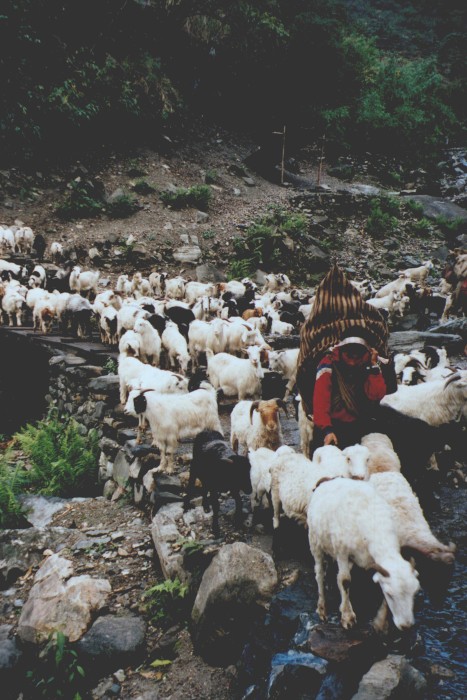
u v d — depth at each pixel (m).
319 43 31.69
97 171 24.39
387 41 47.22
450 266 13.58
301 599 3.96
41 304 12.42
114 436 7.80
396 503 3.64
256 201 25.47
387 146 35.25
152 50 29.08
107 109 25.58
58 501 7.12
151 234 21.30
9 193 21.52
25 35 22.25
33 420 12.46
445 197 31.45
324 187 27.62
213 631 4.16
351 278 21.75
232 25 30.03
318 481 3.60
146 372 7.49
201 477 5.08
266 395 7.66
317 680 3.31
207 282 19.55
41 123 23.61
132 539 5.73
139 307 10.70
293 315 13.39
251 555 4.34
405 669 3.15
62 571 5.21
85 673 4.36
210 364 8.12
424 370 7.22
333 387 4.34
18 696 4.39
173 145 27.58
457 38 47.19
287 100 32.16
